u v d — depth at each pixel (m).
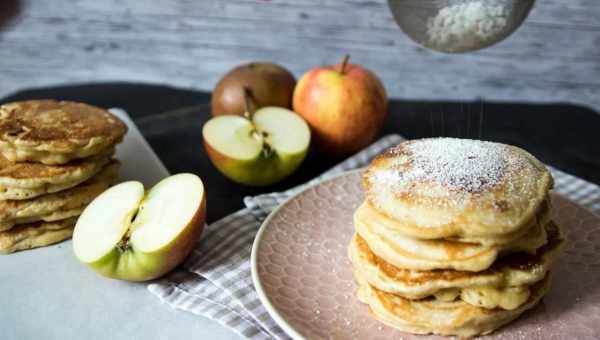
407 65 0.86
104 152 0.56
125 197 0.52
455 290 0.46
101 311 0.49
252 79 0.67
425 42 0.54
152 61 0.89
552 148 0.69
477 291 0.45
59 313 0.49
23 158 0.54
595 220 0.52
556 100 0.86
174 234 0.50
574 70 0.85
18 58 0.89
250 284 0.50
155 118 0.72
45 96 0.78
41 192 0.53
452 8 0.51
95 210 0.52
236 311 0.49
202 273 0.51
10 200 0.53
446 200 0.45
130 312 0.49
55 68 0.89
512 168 0.47
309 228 0.53
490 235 0.44
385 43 0.85
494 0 0.51
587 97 0.86
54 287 0.51
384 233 0.46
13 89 0.90
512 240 0.44
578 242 0.51
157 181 0.61
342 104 0.64
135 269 0.50
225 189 0.62
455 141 0.50
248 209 0.57
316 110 0.64
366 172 0.49
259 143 0.61
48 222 0.55
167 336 0.48
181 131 0.70
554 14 0.82
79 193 0.55
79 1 0.85
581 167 0.66
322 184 0.56
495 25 0.52
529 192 0.45
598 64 0.84
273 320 0.47
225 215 0.59
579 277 0.49
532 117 0.75
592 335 0.45
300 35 0.86
